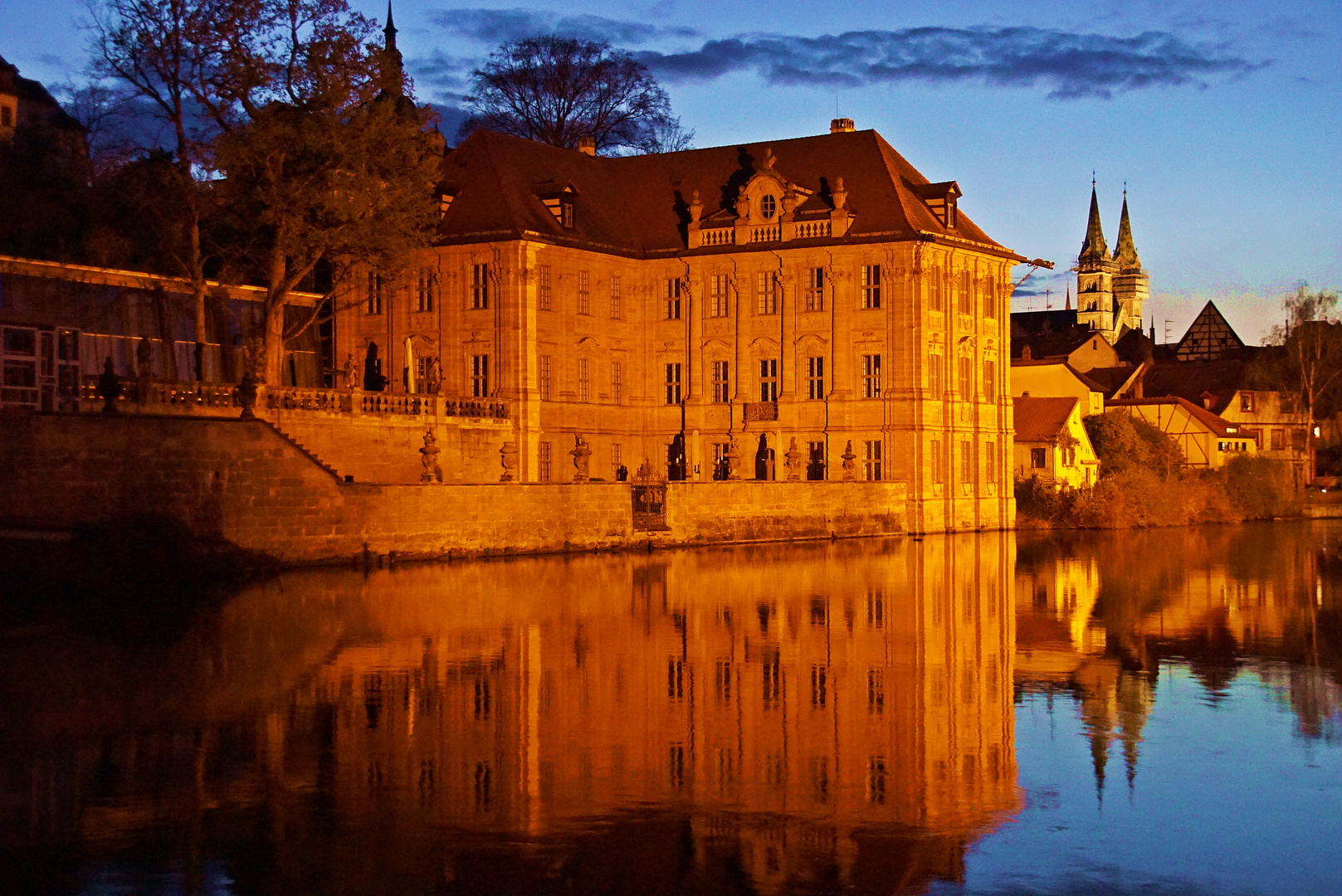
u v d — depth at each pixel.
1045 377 109.50
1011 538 76.94
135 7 58.50
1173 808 19.25
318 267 77.88
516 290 77.50
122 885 16.34
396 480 61.59
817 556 60.66
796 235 81.00
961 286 82.44
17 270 56.19
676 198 86.38
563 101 97.88
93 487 47.44
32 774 20.75
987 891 16.12
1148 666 30.70
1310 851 17.45
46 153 64.69
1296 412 125.25
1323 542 75.31
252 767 21.12
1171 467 102.38
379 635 33.78
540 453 79.25
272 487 49.44
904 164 86.19
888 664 30.53
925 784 20.33
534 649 31.91
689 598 42.34
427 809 19.06
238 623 35.53
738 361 82.88
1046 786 20.31
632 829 18.23
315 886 16.30
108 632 33.88
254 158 59.78
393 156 63.06
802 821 18.56
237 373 66.25
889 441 78.75
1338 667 30.73
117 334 60.06
